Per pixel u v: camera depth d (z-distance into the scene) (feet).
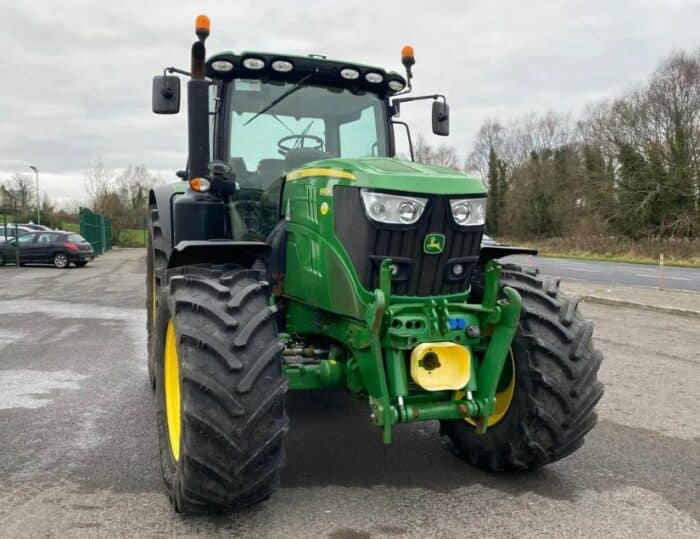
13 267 74.79
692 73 109.40
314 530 10.38
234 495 9.99
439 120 16.74
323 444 14.49
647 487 12.34
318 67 15.14
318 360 12.27
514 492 12.01
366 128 16.03
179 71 14.96
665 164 110.93
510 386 12.44
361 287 10.87
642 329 31.19
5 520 10.64
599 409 17.61
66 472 12.71
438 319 10.93
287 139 15.30
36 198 165.17
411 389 10.95
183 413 9.81
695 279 63.67
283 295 13.26
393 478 12.60
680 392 19.39
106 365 22.30
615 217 117.19
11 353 24.26
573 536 10.34
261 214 14.70
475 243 11.32
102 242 115.96
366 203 10.68
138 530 10.31
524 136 194.29
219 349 9.93
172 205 17.34
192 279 11.03
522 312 12.17
